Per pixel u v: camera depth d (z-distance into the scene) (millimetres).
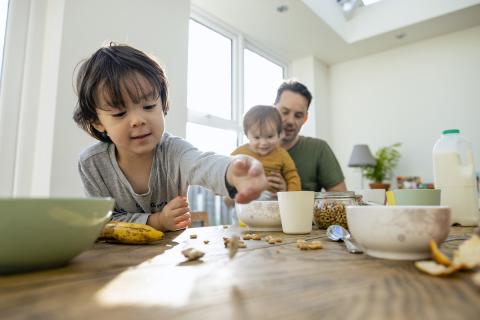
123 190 926
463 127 3162
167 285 292
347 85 3887
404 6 3178
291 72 3855
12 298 253
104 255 451
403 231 392
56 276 326
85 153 910
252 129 1477
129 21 1823
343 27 3379
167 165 879
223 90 3039
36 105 1557
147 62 769
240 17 2938
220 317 211
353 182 3711
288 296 256
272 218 794
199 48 2787
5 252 315
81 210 348
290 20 3012
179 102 2076
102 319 209
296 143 1698
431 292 261
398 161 3459
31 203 315
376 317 206
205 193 2770
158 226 796
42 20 1601
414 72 3469
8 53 1503
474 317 204
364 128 3723
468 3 2855
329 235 648
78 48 1583
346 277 317
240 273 339
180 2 2150
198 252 418
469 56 3195
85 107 775
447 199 937
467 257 342
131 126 722
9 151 1477
